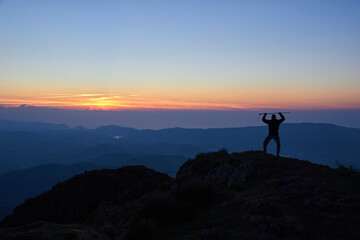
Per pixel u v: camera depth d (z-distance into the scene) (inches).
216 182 539.5
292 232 248.7
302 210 301.0
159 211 355.9
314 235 246.5
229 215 319.6
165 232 315.9
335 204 296.5
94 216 796.6
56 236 256.1
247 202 345.1
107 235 318.7
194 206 376.5
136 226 315.9
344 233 246.1
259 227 265.3
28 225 283.0
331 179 412.8
